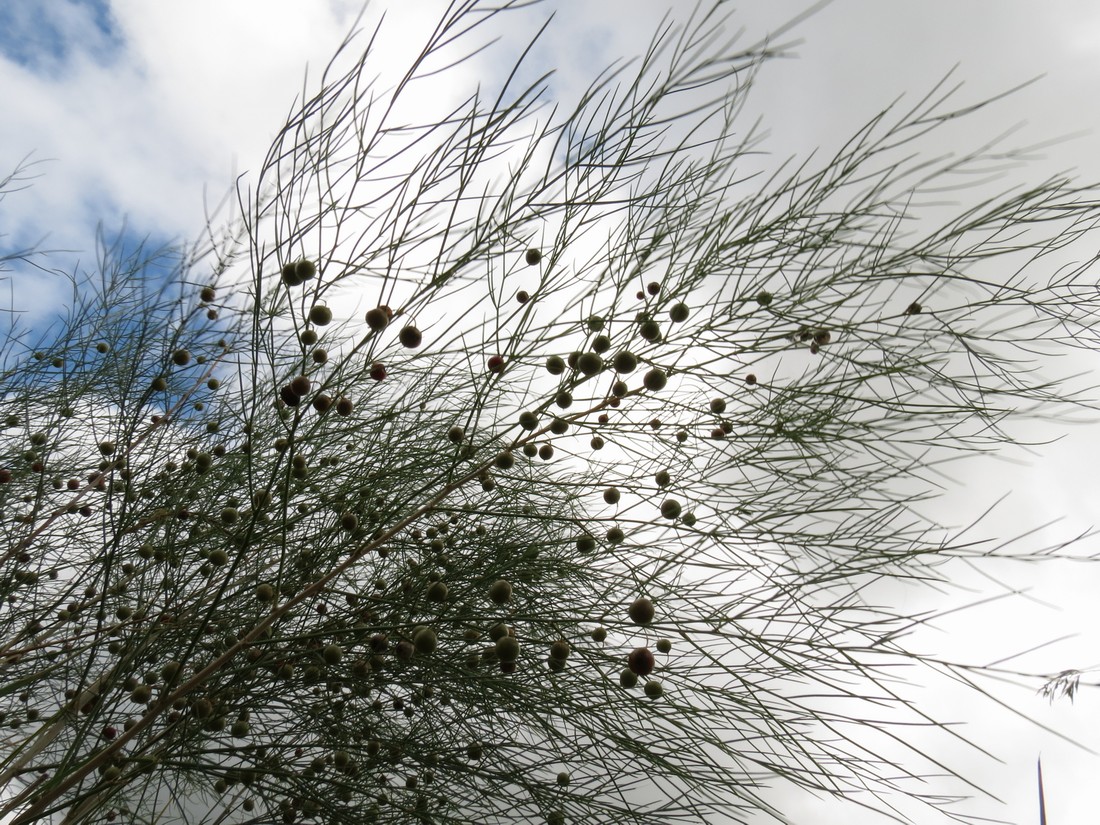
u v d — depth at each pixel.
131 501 0.53
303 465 0.47
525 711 0.48
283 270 0.41
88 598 0.55
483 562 0.50
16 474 0.60
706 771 0.45
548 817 0.47
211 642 0.51
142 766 0.40
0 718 0.50
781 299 0.46
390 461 0.54
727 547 0.47
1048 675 0.35
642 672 0.40
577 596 0.52
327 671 0.47
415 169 0.41
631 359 0.44
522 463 0.57
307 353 0.42
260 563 0.52
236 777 0.43
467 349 0.49
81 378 0.63
